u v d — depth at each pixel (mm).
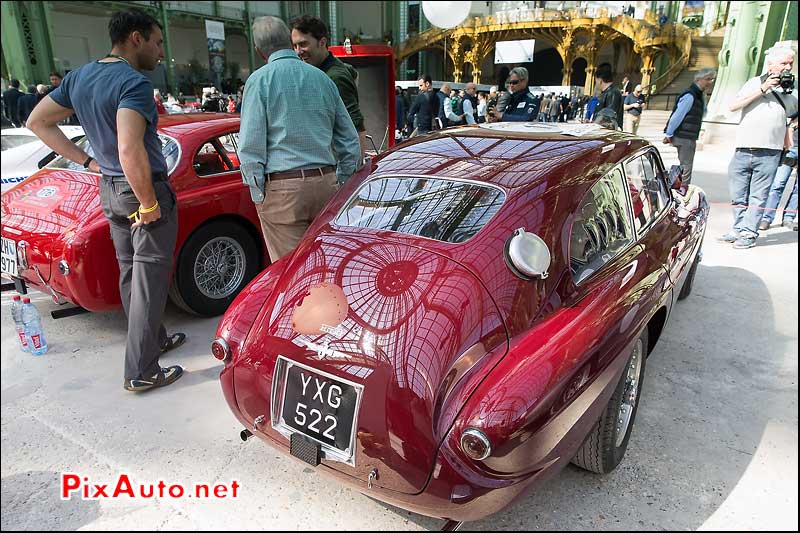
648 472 2195
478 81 27969
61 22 25172
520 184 2021
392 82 6891
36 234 3129
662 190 2957
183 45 28922
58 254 3016
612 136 2605
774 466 2223
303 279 1955
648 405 2660
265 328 1911
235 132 3871
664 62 27844
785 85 4750
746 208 5254
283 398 1828
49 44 23484
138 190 2459
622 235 2299
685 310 3807
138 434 2477
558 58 35156
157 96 9445
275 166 2812
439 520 1985
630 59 29328
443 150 2443
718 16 26406
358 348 1694
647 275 2195
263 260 3947
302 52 3732
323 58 3816
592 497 2061
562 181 2047
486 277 1763
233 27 29953
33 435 2463
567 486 2121
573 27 26609
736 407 2643
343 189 2441
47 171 3734
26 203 3379
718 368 3016
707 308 3836
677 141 5613
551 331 1733
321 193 2900
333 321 1776
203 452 2361
